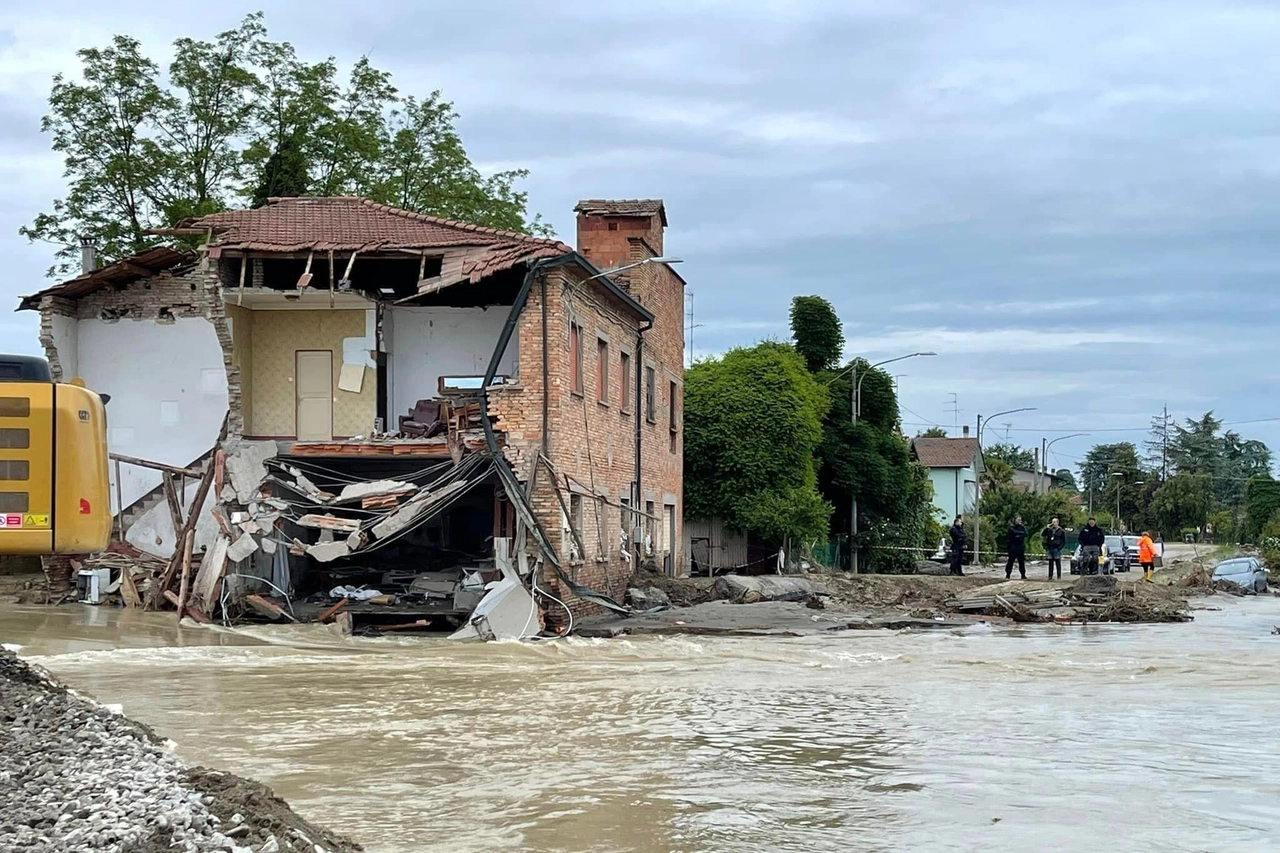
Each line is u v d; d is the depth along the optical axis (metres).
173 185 42.47
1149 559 45.88
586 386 30.19
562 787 11.55
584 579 29.19
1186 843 9.77
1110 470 137.62
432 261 29.67
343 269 29.55
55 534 13.88
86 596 27.72
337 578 29.73
